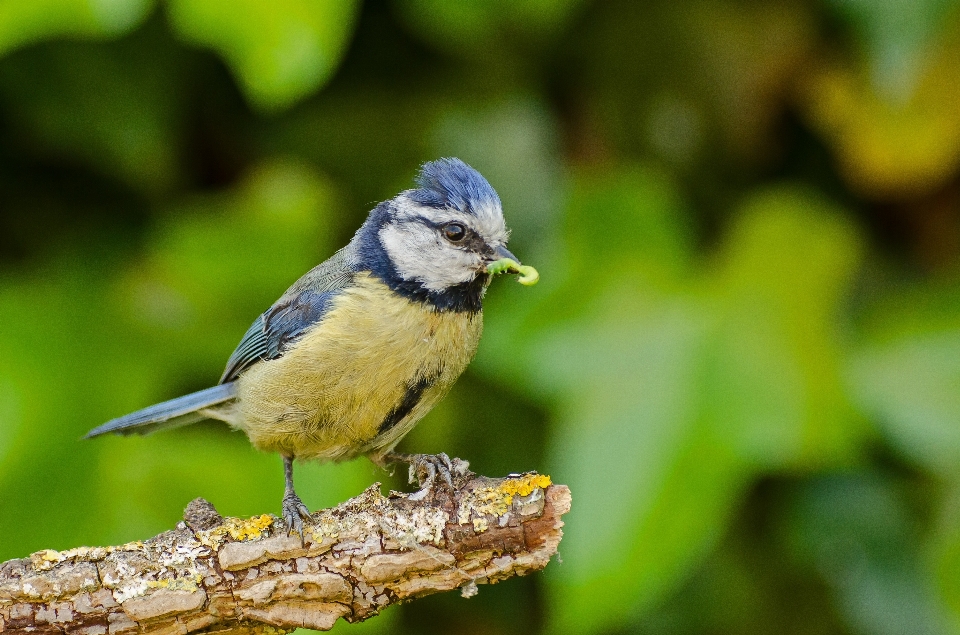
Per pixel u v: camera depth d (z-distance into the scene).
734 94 9.70
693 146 9.98
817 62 9.41
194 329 9.10
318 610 6.07
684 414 8.38
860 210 9.91
